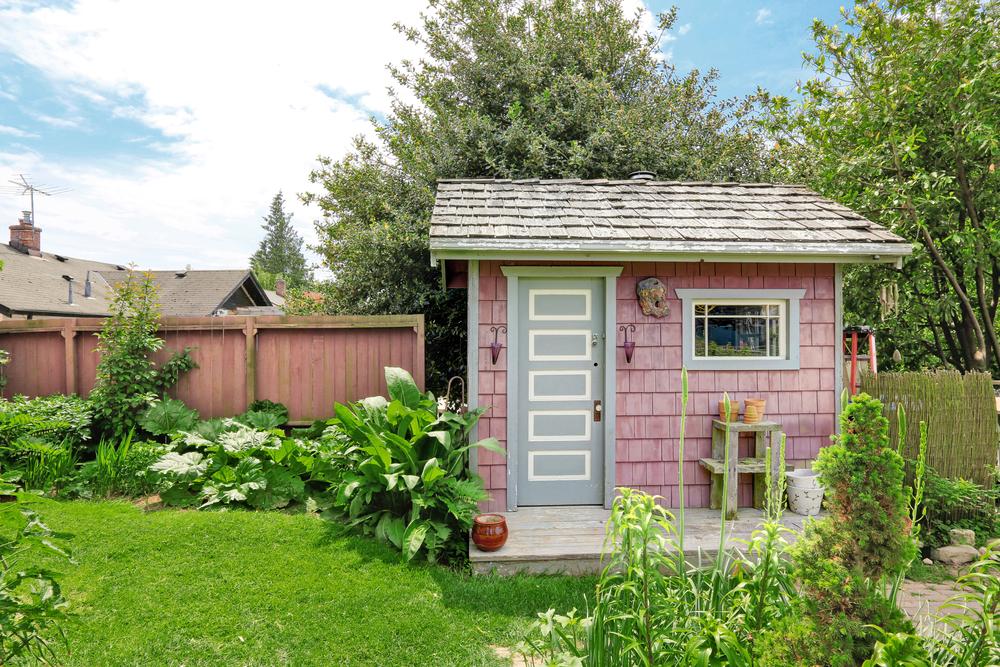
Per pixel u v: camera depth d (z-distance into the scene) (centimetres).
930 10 823
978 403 530
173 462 526
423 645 330
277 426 672
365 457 530
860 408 206
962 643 215
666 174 1006
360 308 1047
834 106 920
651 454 532
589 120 1028
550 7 1173
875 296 963
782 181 1084
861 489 199
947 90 789
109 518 487
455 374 965
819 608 194
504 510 520
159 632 330
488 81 1138
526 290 532
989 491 509
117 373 638
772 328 549
